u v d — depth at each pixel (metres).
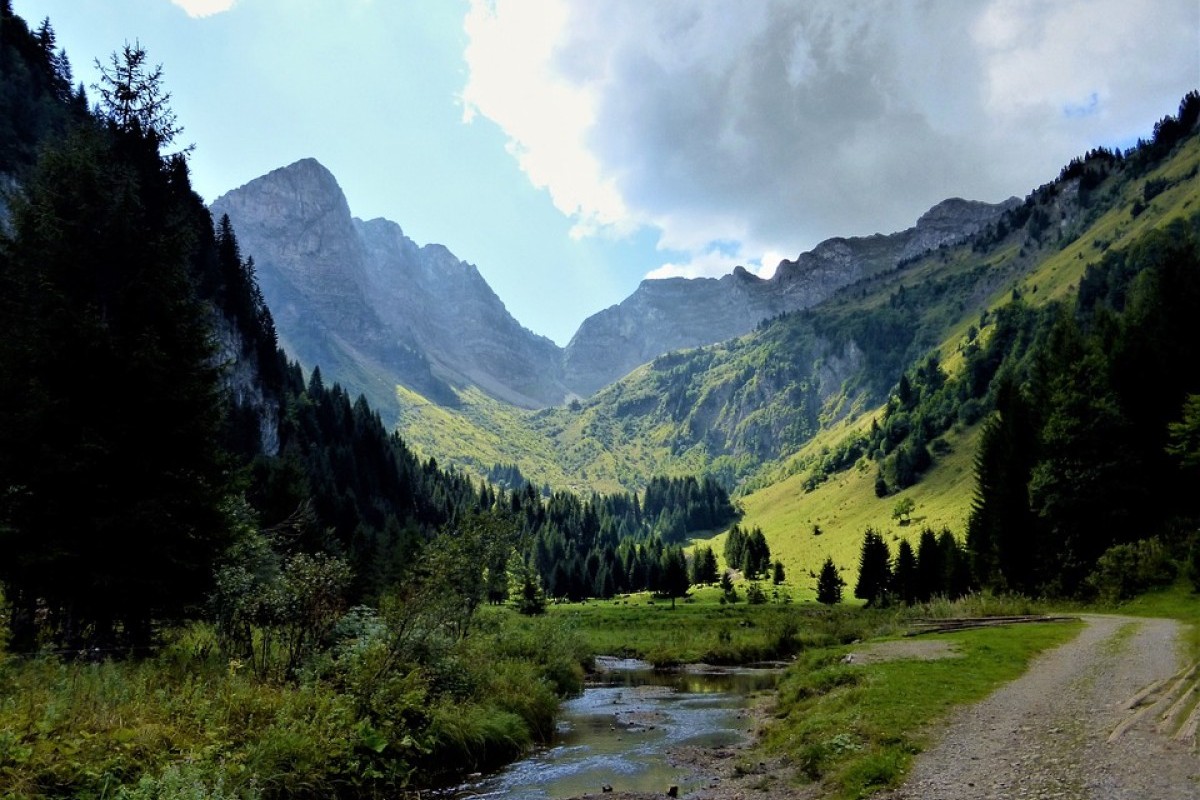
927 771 11.61
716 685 39.19
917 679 19.59
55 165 21.56
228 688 14.59
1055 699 15.95
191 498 21.19
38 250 20.33
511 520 34.00
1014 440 60.62
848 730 15.41
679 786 16.53
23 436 18.39
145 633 21.09
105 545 19.08
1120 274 189.88
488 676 24.66
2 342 18.83
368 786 14.73
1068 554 48.81
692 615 89.62
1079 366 52.75
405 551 70.94
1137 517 47.91
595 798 15.30
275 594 17.84
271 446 126.62
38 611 21.33
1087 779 9.98
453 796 15.90
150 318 21.67
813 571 152.75
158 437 20.89
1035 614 40.00
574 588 140.88
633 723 26.59
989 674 20.08
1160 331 56.66
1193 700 14.03
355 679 16.94
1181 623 29.14
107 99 25.31
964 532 132.50
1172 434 45.47
